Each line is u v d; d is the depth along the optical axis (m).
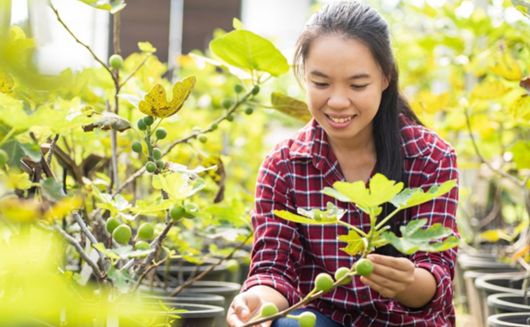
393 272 1.37
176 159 2.61
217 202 2.22
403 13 5.14
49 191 1.23
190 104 3.96
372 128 1.86
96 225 1.90
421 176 1.85
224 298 2.63
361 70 1.66
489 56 2.94
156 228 1.99
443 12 3.37
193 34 6.94
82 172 2.25
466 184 4.00
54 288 0.85
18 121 1.23
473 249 3.70
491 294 2.63
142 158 2.54
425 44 3.40
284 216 1.26
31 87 0.86
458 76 3.41
